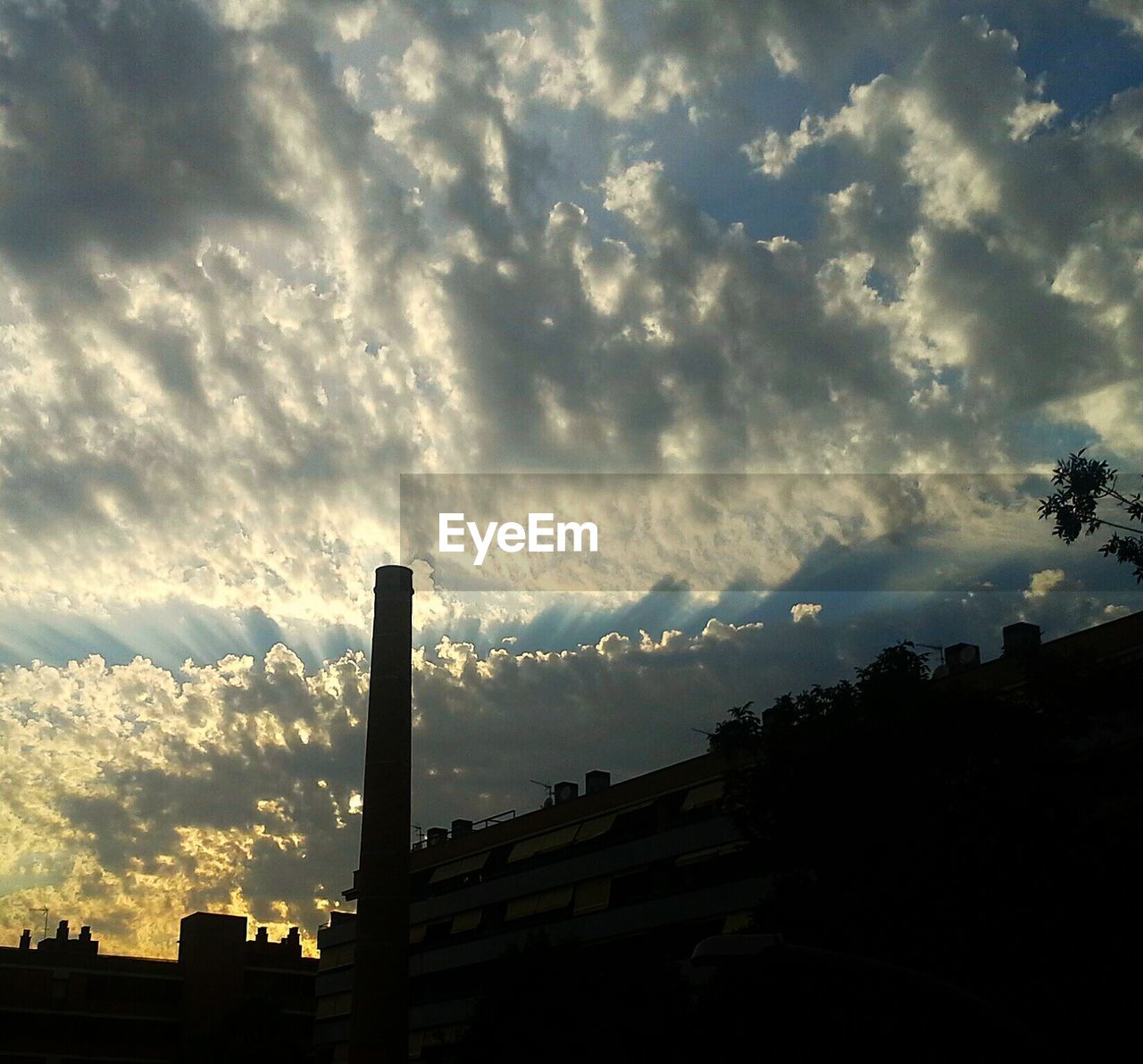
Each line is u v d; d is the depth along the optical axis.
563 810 57.25
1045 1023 21.70
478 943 59.00
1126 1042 21.20
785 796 26.11
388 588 58.03
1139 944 21.53
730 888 46.06
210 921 91.81
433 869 65.31
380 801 54.62
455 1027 59.78
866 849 24.83
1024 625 39.81
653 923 48.81
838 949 23.97
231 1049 71.31
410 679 57.03
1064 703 24.45
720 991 27.64
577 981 36.00
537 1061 35.25
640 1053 34.44
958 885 23.14
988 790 23.78
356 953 52.97
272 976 93.00
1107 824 23.00
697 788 50.31
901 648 27.30
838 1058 24.22
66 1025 84.62
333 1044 71.81
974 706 25.11
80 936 94.19
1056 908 22.22
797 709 28.00
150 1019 87.44
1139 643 34.81
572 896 54.09
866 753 25.17
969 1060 22.73
